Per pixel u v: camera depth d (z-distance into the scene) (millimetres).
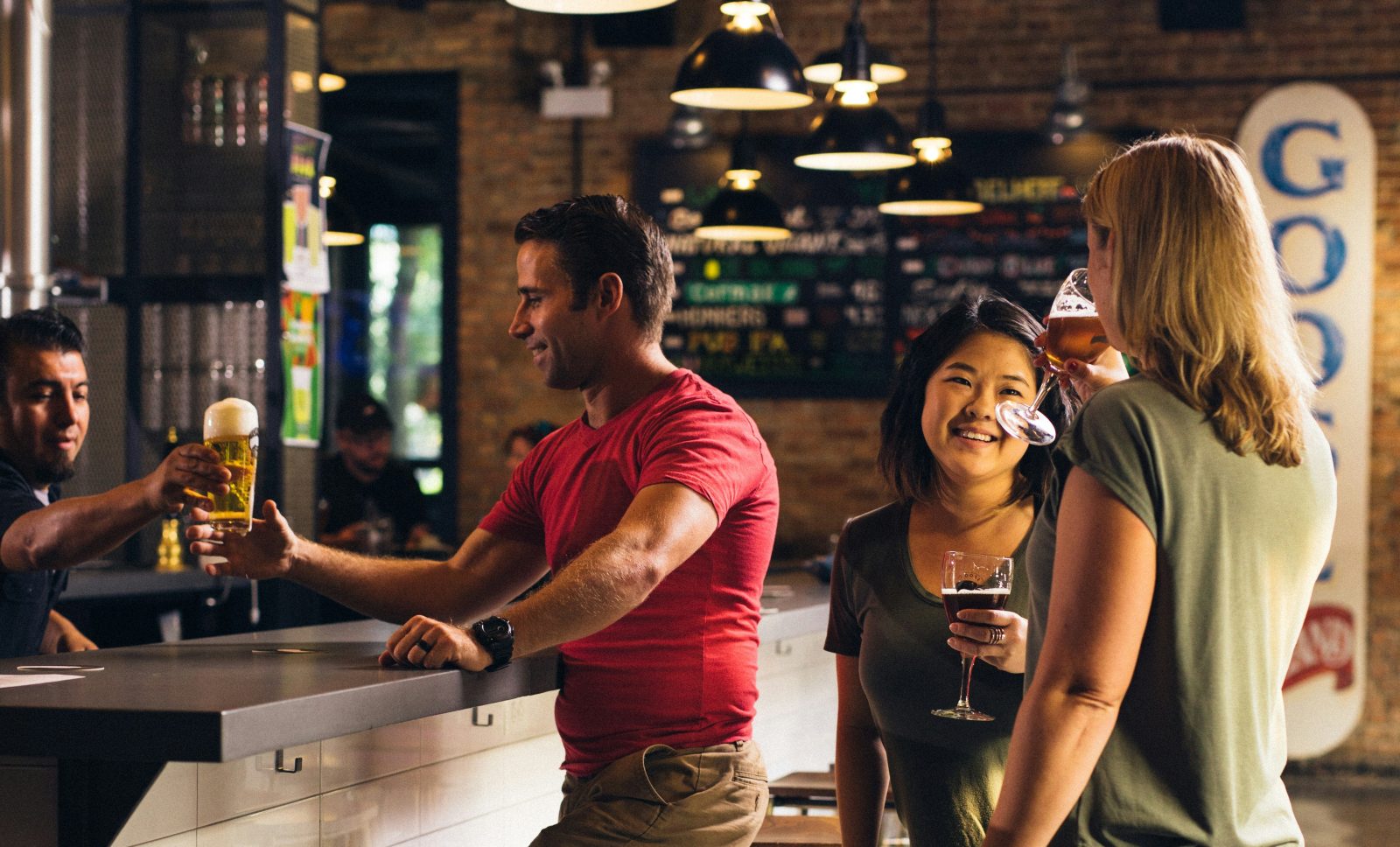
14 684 1705
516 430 6547
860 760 2160
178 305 5176
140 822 1751
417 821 2328
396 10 7293
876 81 5055
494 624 1836
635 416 2090
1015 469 2066
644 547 1887
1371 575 6562
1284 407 1407
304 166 5301
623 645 2047
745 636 2100
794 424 6980
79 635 2939
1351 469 6547
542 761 2709
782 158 6941
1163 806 1384
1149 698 1389
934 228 6820
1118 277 1454
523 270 2148
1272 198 6633
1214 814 1376
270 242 5105
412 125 8156
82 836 1657
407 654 1828
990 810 1970
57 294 4734
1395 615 6539
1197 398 1392
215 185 5160
